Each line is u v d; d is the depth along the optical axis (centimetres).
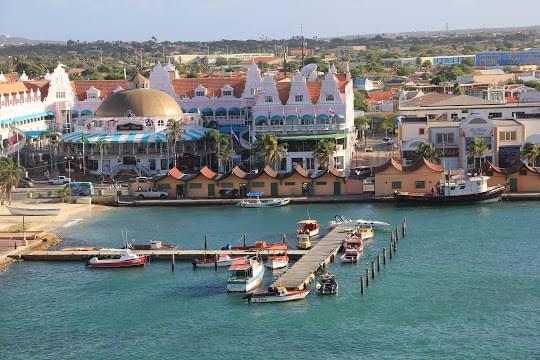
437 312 13638
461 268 15825
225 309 14112
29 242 18625
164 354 12388
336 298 14438
